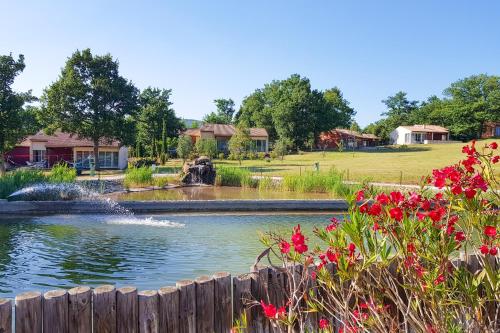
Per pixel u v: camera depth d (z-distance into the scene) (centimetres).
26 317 251
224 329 309
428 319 273
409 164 3881
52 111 3841
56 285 689
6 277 727
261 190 2397
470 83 8188
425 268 264
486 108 7712
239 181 2681
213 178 2758
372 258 240
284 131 6325
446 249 242
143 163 3988
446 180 253
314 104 6494
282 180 2445
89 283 699
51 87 3872
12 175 1838
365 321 263
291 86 7275
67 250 931
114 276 738
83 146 4269
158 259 857
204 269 784
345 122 9144
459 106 7894
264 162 4481
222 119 9875
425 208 261
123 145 4266
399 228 247
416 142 7956
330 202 1697
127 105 4094
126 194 2162
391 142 8381
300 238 268
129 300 277
